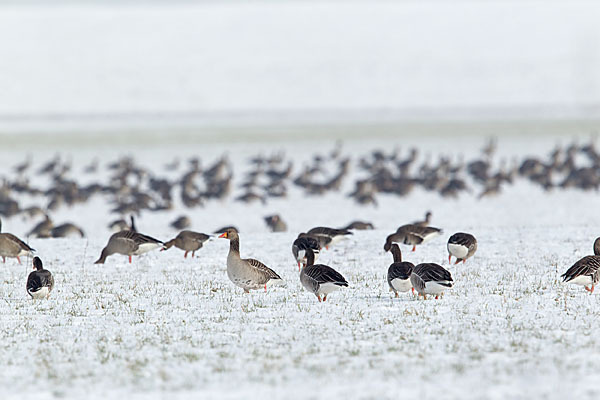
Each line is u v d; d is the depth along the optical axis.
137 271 18.30
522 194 45.16
